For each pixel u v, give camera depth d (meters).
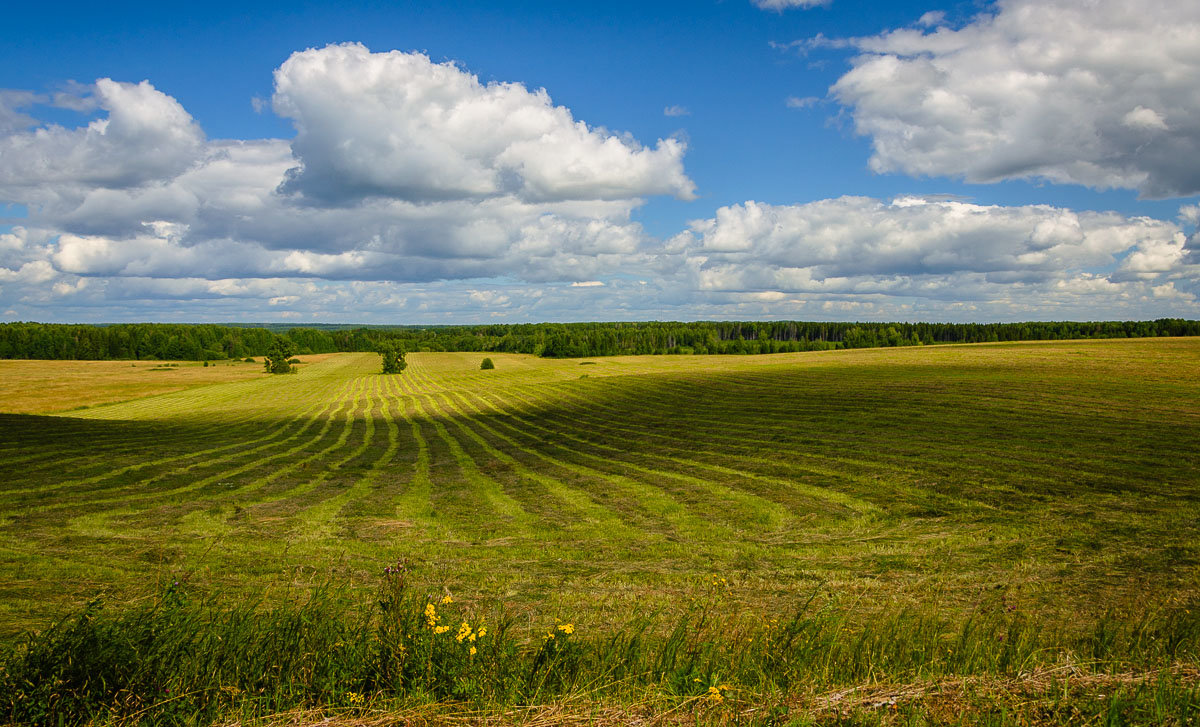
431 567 12.87
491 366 112.12
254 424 52.44
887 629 7.11
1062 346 86.56
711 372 76.19
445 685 5.46
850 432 32.12
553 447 36.91
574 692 5.44
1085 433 27.77
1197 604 9.24
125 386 90.38
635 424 43.72
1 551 13.41
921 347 104.62
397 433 46.91
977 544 13.95
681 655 6.25
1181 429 27.97
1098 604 9.46
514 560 13.62
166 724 4.85
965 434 29.11
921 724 4.76
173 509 19.47
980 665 6.15
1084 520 15.38
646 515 18.80
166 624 5.69
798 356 98.00
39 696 4.77
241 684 5.39
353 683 5.49
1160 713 4.73
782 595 10.46
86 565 12.07
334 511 19.81
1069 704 5.00
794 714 4.90
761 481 22.80
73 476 24.81
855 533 15.86
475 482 25.83
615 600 10.13
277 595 9.68
